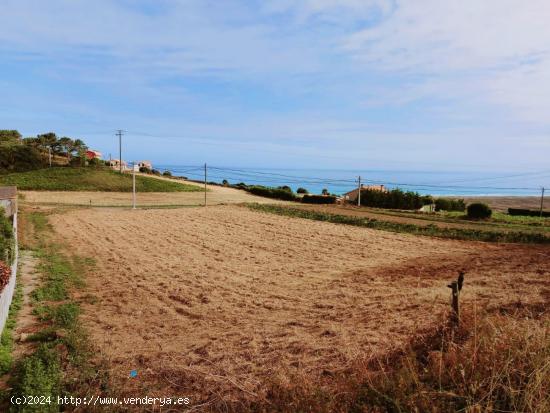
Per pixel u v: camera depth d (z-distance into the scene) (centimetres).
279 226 2956
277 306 1144
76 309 1076
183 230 2759
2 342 857
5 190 3011
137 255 1922
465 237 2411
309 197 6031
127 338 912
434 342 562
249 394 591
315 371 648
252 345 825
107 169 7494
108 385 651
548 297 915
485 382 410
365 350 700
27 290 1266
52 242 2195
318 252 2008
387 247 2131
